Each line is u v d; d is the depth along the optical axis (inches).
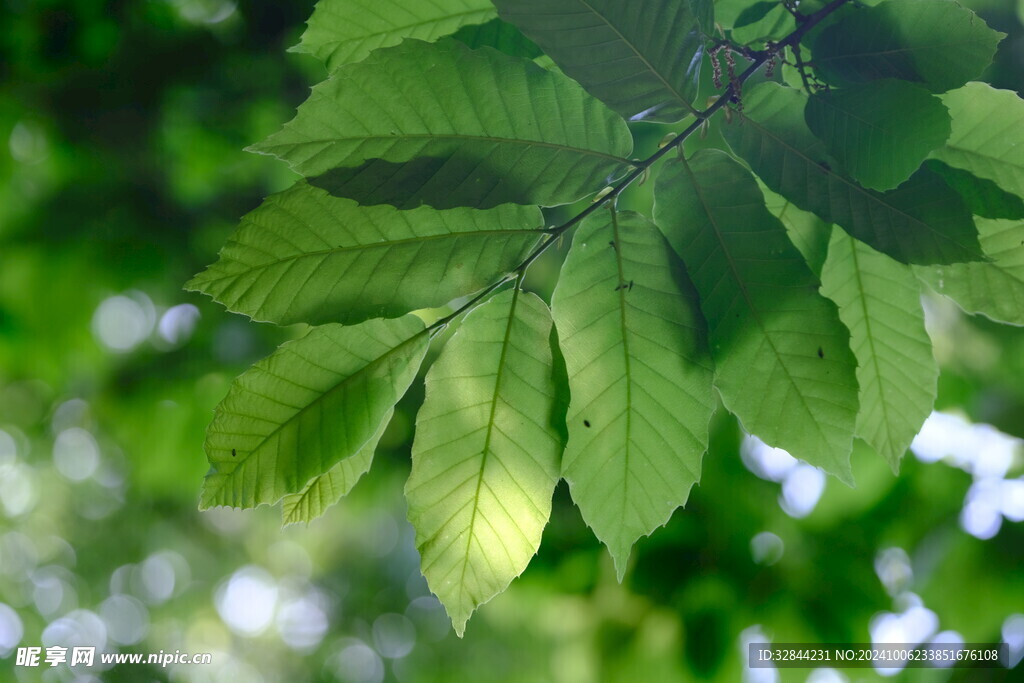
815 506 87.9
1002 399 93.1
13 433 159.8
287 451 52.1
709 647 77.9
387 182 51.6
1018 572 81.1
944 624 84.2
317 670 192.9
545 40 52.1
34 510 182.4
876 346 55.4
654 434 52.9
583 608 84.0
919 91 52.6
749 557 82.9
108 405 117.6
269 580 186.4
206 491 52.0
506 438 52.6
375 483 103.2
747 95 53.7
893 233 53.2
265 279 51.6
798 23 54.5
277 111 110.9
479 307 52.5
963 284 54.8
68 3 105.2
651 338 52.7
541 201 52.3
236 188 117.0
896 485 87.1
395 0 53.8
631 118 52.7
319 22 54.0
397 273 51.9
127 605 190.2
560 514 88.7
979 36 53.1
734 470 88.3
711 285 53.0
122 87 110.1
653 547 82.7
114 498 179.2
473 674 141.9
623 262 52.7
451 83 51.7
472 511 52.7
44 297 115.9
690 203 53.1
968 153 53.7
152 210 114.5
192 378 113.5
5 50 107.3
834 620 80.9
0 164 115.6
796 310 52.8
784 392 53.1
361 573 177.8
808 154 53.5
